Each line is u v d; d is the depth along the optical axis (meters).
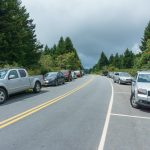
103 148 6.45
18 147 6.48
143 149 6.44
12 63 29.33
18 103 13.52
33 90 18.56
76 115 10.38
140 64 45.19
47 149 6.34
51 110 11.40
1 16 28.16
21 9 40.28
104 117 10.14
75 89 22.31
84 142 6.90
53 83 26.58
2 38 27.28
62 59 79.81
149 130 8.28
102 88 24.23
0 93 13.59
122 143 6.88
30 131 7.90
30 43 40.88
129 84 32.59
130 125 8.92
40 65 42.09
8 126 8.46
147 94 11.65
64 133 7.73
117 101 14.88
